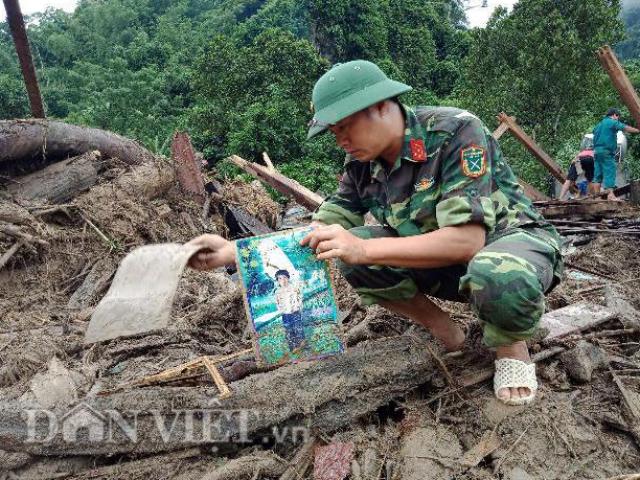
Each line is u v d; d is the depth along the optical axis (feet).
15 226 14.79
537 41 47.83
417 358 7.63
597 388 7.71
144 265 7.13
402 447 6.77
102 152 21.48
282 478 6.53
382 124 6.82
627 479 5.93
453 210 6.59
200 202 22.53
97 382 8.40
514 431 6.75
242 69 67.87
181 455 7.02
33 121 19.17
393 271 7.72
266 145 56.95
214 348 9.80
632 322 9.29
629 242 15.55
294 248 7.04
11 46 163.84
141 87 101.30
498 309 6.40
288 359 7.04
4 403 7.46
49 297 13.61
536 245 6.90
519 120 49.26
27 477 6.93
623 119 53.78
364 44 96.94
